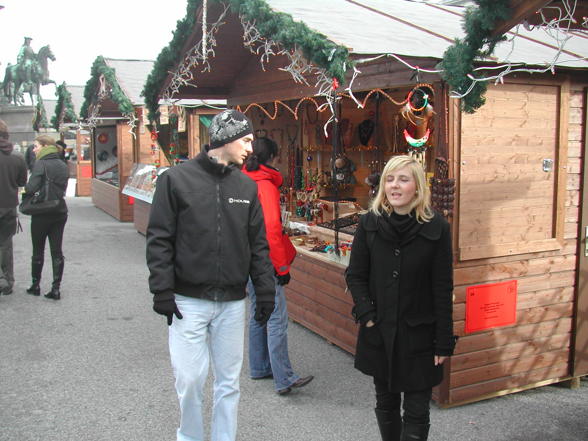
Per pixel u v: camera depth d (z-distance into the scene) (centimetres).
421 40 407
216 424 295
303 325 539
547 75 381
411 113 416
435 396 385
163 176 275
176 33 541
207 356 285
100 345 488
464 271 372
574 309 416
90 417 362
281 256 366
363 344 287
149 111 687
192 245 272
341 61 350
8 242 627
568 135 397
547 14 386
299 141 702
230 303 284
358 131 625
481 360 388
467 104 330
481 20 298
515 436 346
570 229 407
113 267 783
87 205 1501
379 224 280
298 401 390
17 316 564
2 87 2294
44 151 598
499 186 376
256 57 611
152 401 385
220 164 278
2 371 432
